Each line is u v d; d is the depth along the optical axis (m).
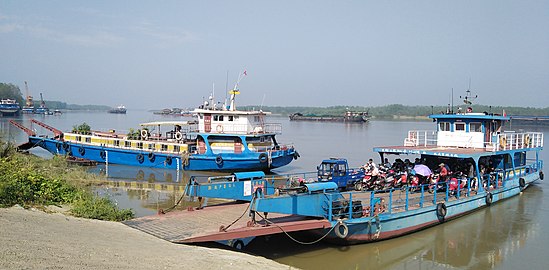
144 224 17.22
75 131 45.88
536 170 32.19
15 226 13.39
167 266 11.72
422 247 18.53
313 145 64.88
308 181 23.38
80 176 31.06
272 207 16.05
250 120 38.22
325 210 17.36
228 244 16.92
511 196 27.42
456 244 18.94
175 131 41.91
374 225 17.94
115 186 30.00
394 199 21.78
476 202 23.62
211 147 37.59
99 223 16.70
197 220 17.59
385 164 26.00
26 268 9.45
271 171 40.22
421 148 26.83
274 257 16.61
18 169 22.44
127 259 11.73
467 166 25.20
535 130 100.31
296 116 171.38
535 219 22.88
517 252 18.11
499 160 28.03
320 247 17.84
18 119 123.12
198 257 13.34
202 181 32.56
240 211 19.00
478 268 16.39
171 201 25.42
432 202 21.30
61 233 13.59
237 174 20.75
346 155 52.50
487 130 26.81
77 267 10.23
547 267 16.52
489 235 20.22
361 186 23.62
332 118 161.38
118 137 42.03
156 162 38.22
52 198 19.92
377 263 16.62
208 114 38.03
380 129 113.50
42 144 43.62
